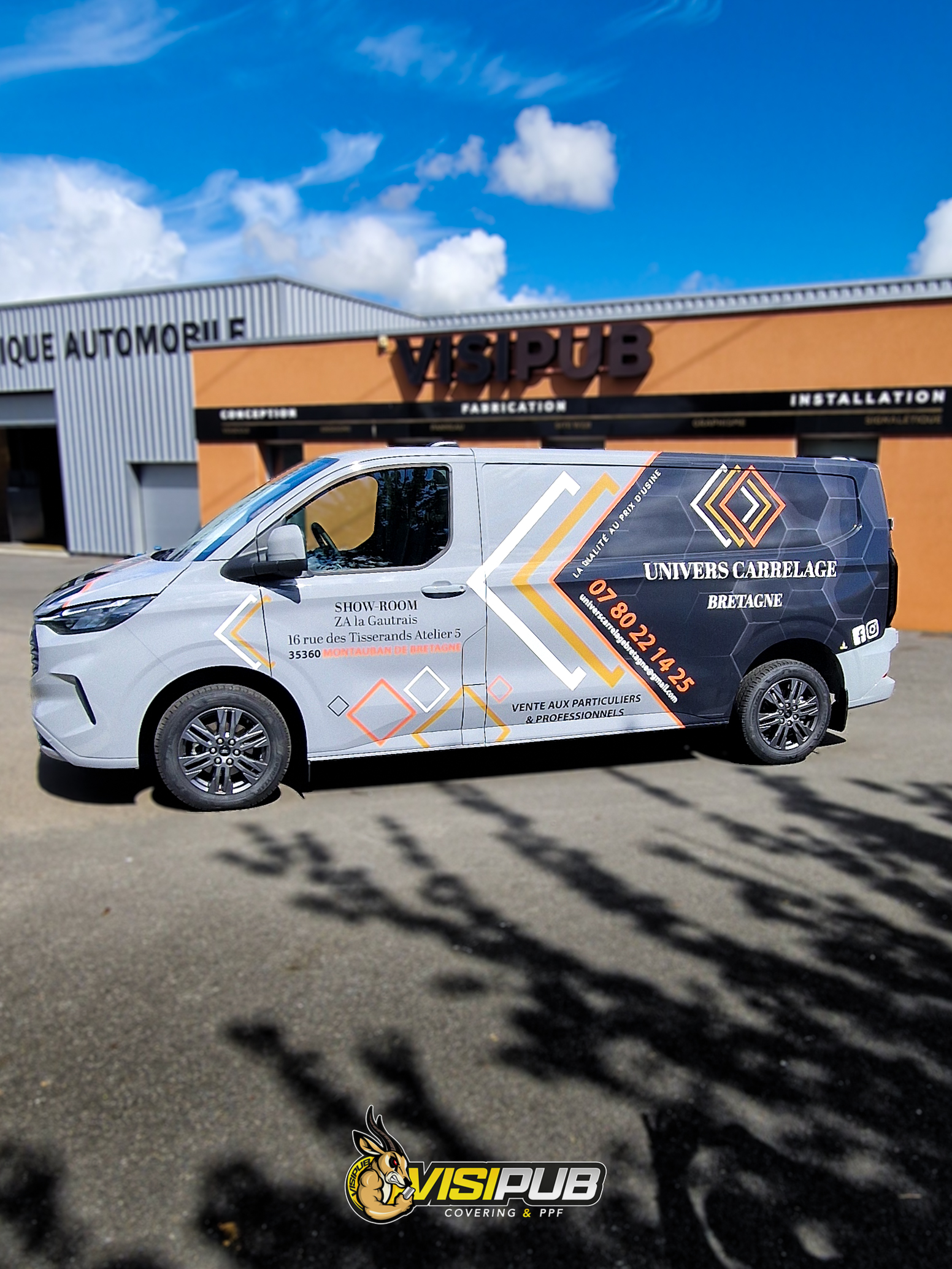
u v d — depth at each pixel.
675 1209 2.35
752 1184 2.43
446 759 6.20
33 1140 2.55
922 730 6.97
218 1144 2.55
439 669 5.22
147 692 4.86
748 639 5.80
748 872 4.34
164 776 5.00
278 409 15.34
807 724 6.05
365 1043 3.00
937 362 11.22
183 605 4.85
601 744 6.58
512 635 5.30
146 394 20.84
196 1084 2.79
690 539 5.61
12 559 21.38
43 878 4.23
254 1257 2.19
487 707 5.32
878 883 4.24
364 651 5.09
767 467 5.79
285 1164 2.48
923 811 5.18
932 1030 3.10
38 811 5.09
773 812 5.15
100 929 3.75
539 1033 3.06
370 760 6.17
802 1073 2.87
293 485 5.12
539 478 5.34
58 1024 3.09
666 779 5.74
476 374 13.66
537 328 13.15
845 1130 2.62
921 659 9.86
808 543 5.88
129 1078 2.81
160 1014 3.15
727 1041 3.03
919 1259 2.20
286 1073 2.85
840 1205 2.36
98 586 4.99
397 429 14.51
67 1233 2.25
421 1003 3.23
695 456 5.62
